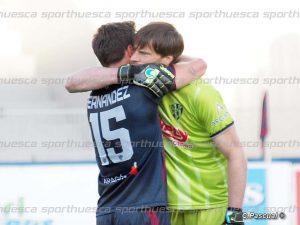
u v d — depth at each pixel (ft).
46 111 75.05
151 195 39.22
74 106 80.07
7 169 65.51
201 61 41.29
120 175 40.37
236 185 39.58
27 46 84.02
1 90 80.33
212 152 41.45
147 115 39.27
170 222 41.01
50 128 74.54
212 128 39.88
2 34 84.02
